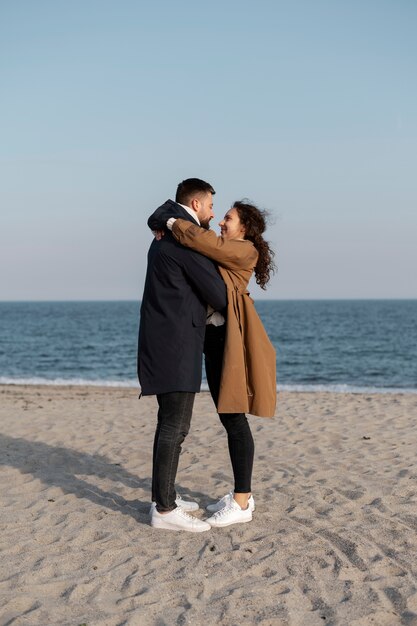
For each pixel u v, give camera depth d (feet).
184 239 12.01
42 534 12.66
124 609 9.52
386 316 290.15
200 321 12.33
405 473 17.06
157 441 12.79
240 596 9.87
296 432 23.27
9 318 281.33
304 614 9.37
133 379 64.39
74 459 19.06
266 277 13.26
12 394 39.47
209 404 30.96
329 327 192.75
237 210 12.94
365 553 11.52
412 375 70.49
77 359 94.89
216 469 17.44
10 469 17.75
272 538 12.25
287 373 73.20
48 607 9.51
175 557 11.41
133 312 378.32
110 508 14.30
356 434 22.93
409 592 9.95
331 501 14.67
